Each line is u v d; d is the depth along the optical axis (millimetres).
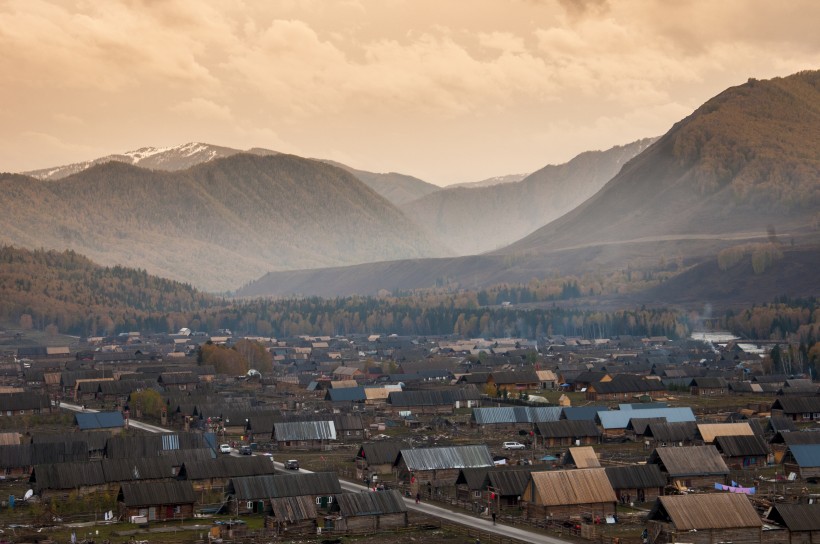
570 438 193500
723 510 116938
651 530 118625
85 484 146250
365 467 162625
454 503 142625
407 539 121750
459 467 158250
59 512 137250
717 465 150000
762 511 128750
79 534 124500
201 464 151500
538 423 193125
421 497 147500
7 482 162000
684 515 116125
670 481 147250
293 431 196500
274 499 128625
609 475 139000
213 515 136375
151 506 133750
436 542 119625
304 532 126312
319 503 137250
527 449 188625
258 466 153375
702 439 184875
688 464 149125
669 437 188125
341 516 127438
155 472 150500
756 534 116250
